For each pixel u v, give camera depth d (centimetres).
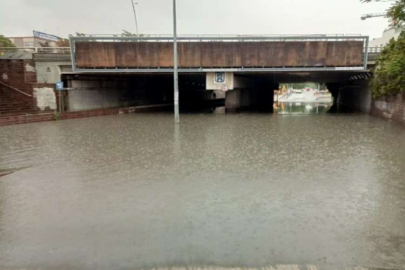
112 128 1712
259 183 710
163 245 429
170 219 514
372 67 2438
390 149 1095
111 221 507
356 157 971
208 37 2414
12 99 2295
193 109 3500
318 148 1125
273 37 2391
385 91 1959
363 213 537
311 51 2416
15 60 2345
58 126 1797
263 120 2181
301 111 3069
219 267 378
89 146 1170
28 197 625
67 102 2448
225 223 499
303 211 547
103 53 2434
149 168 848
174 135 1453
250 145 1193
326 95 8662
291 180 732
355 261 390
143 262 389
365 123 1941
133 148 1130
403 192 645
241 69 2505
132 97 3322
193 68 2508
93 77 2700
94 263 387
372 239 446
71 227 485
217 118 2338
